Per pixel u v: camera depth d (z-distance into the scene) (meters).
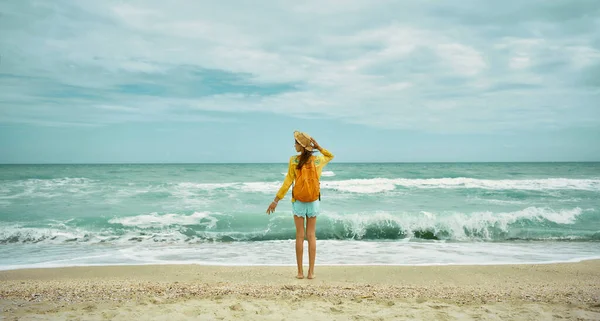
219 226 11.29
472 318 3.54
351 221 11.32
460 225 11.13
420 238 10.54
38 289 4.81
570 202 15.85
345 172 33.66
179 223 11.46
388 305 4.00
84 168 39.81
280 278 5.83
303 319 3.45
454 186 21.53
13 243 9.52
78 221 11.45
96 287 4.94
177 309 3.70
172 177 27.02
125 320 3.34
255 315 3.54
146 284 5.26
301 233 5.67
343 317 3.52
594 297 4.49
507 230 11.08
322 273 6.30
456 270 6.66
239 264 7.19
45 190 18.58
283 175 29.28
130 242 9.68
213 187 20.11
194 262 7.45
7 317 3.40
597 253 8.53
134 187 19.98
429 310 3.79
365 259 7.80
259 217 12.01
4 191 18.17
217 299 4.18
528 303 4.16
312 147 5.27
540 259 7.86
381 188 20.64
